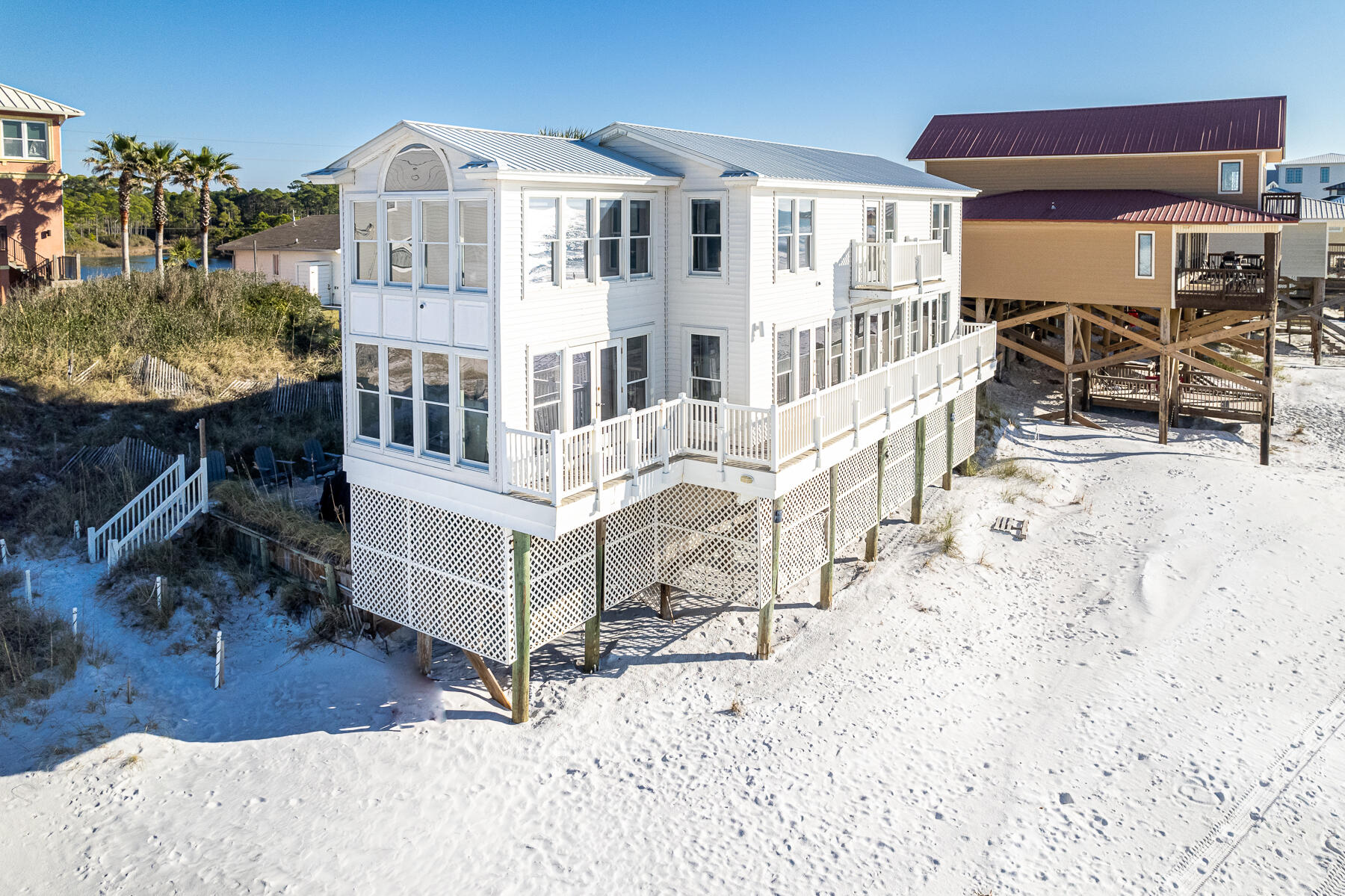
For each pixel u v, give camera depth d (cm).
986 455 3052
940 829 1366
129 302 3306
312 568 1917
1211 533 2431
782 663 1809
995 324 2934
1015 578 2200
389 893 1231
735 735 1579
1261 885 1273
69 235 7981
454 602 1631
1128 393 3625
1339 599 2081
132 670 1698
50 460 2405
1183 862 1311
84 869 1258
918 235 2516
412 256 1592
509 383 1522
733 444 1773
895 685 1733
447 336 1562
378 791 1423
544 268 1569
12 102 3594
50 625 1766
